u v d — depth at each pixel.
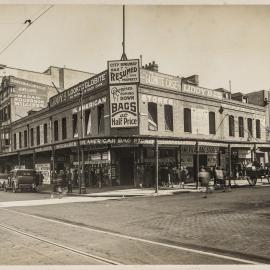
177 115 27.80
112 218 12.70
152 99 26.05
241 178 32.22
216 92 31.50
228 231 9.45
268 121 37.00
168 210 13.95
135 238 9.17
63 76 44.53
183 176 26.84
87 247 8.32
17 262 7.17
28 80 42.91
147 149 25.95
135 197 20.16
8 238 9.70
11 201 20.97
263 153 36.06
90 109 27.80
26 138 39.88
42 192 28.06
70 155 31.19
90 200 19.72
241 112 33.75
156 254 7.47
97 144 24.95
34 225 11.82
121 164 26.58
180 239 8.84
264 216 11.48
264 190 20.89
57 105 32.50
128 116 24.92
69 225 11.59
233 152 32.62
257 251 7.39
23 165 40.41
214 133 30.91
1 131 45.12
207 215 12.23
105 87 25.88
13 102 42.16
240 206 14.09
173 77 27.78
